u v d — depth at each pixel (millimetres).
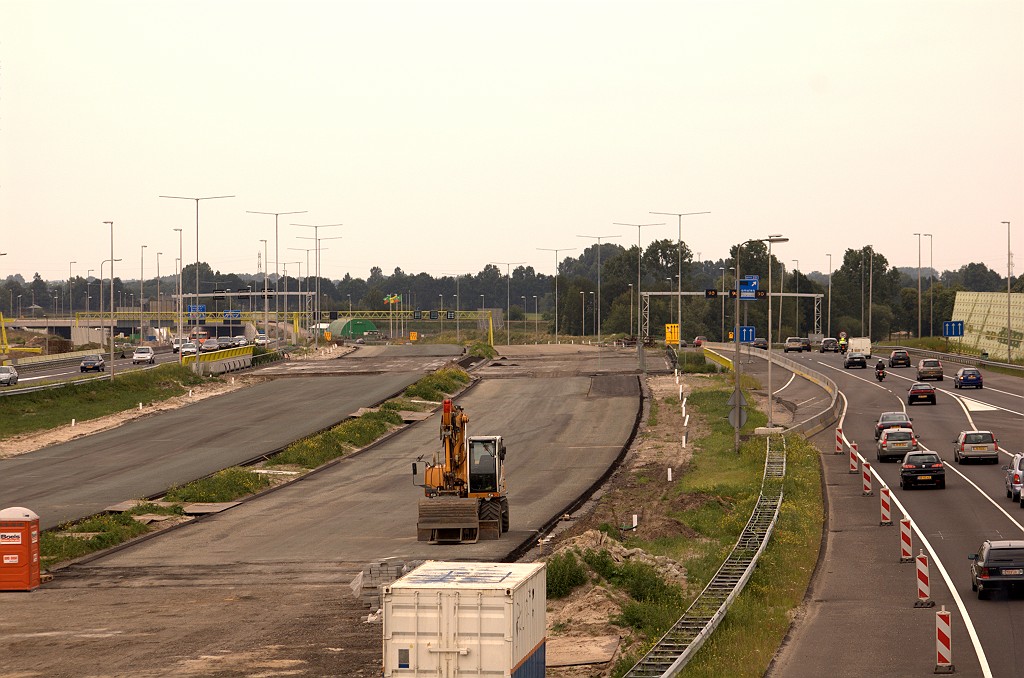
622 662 29078
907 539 44094
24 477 71375
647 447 79812
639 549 44188
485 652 22984
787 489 59688
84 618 37531
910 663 29547
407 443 84438
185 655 32062
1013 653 30141
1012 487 57312
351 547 49719
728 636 31734
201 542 52250
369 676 29422
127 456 78750
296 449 77375
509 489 66000
